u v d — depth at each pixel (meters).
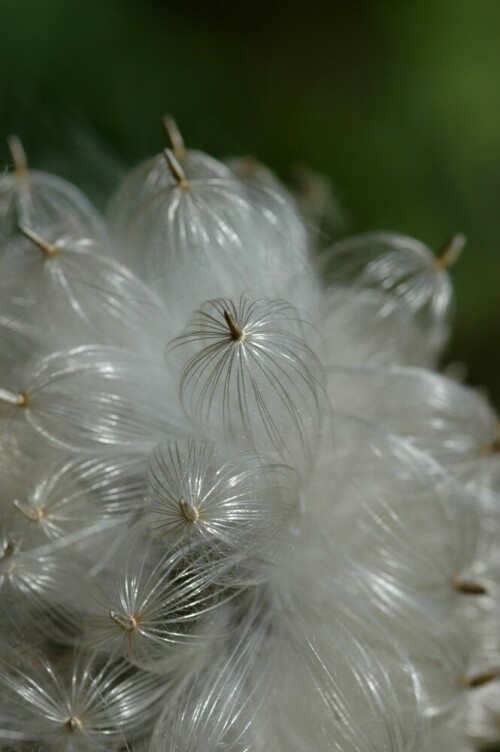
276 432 0.23
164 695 0.24
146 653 0.23
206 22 0.40
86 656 0.23
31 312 0.24
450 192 0.39
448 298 0.26
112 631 0.23
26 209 0.26
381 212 0.39
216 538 0.23
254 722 0.23
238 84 0.40
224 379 0.23
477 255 0.39
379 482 0.25
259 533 0.23
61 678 0.23
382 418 0.25
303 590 0.24
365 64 0.41
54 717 0.23
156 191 0.25
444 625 0.25
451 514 0.25
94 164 0.30
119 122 0.37
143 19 0.38
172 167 0.25
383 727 0.23
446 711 0.25
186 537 0.23
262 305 0.24
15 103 0.33
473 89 0.40
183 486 0.23
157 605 0.23
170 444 0.23
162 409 0.24
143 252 0.25
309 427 0.24
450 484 0.25
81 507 0.24
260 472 0.23
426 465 0.25
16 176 0.26
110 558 0.24
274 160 0.40
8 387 0.24
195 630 0.23
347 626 0.24
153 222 0.25
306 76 0.40
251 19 0.40
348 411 0.25
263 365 0.23
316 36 0.42
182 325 0.24
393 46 0.40
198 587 0.23
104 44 0.37
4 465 0.24
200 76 0.39
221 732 0.23
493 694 0.26
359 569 0.24
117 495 0.24
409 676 0.24
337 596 0.24
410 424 0.25
